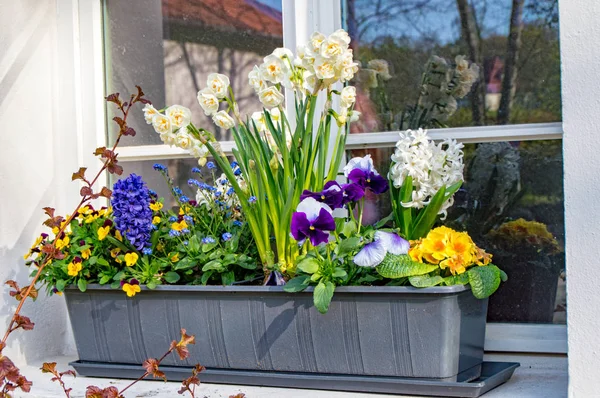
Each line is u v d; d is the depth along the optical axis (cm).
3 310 198
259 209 171
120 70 220
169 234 180
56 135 217
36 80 211
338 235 175
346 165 182
